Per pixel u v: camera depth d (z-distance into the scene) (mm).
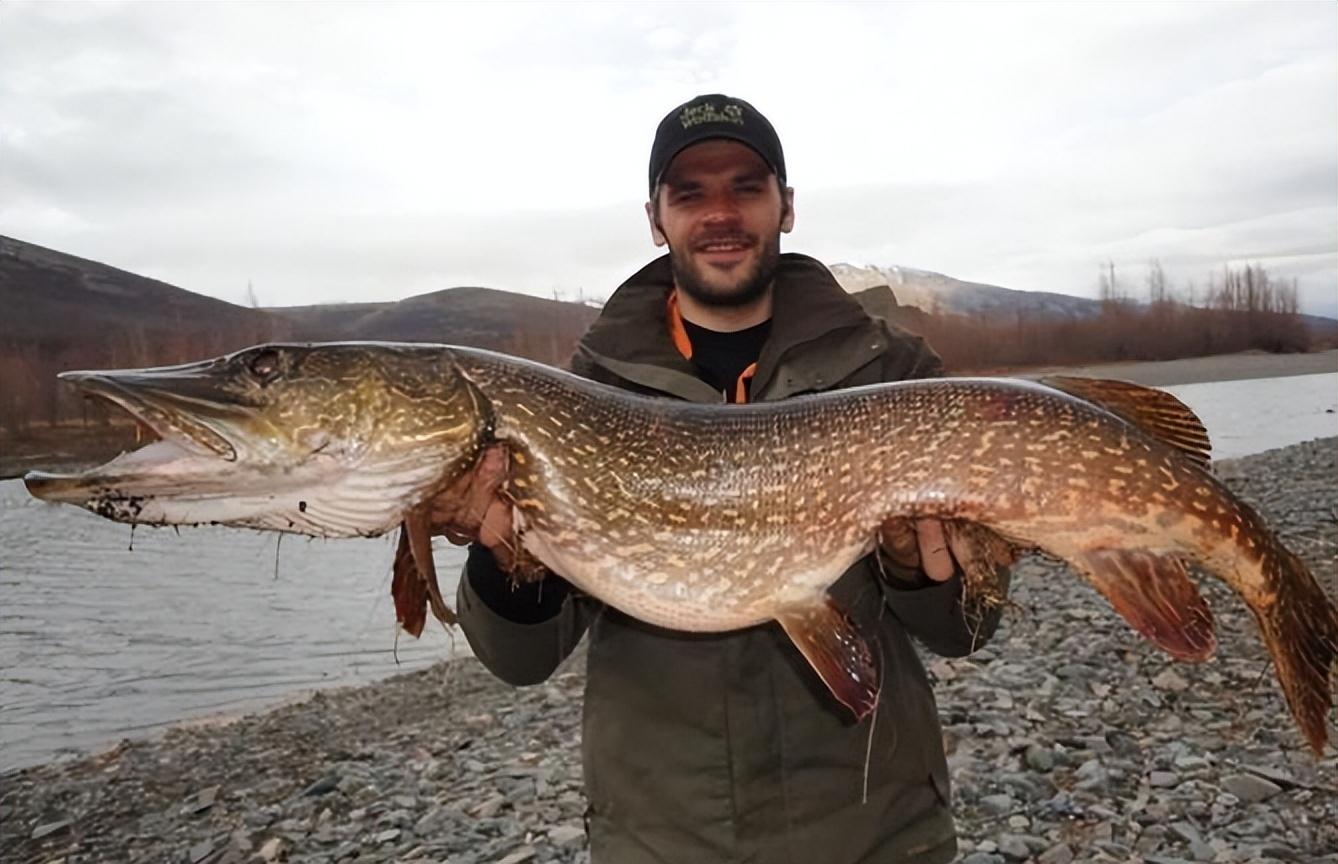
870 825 823
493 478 863
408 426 856
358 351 875
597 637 899
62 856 1721
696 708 832
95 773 2102
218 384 850
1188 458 852
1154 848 1363
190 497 850
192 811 1887
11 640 3182
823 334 944
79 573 4266
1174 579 834
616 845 838
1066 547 838
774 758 826
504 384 876
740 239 966
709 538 855
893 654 884
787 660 856
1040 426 838
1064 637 2510
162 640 3182
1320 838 1354
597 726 863
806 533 854
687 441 869
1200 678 2082
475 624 880
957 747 1802
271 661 2943
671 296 1035
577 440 863
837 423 866
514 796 1815
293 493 859
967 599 858
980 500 835
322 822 1775
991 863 1354
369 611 3500
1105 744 1764
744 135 963
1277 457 6039
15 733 2389
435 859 1569
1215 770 1620
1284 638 838
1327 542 3314
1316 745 823
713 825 814
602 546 859
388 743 2203
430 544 870
